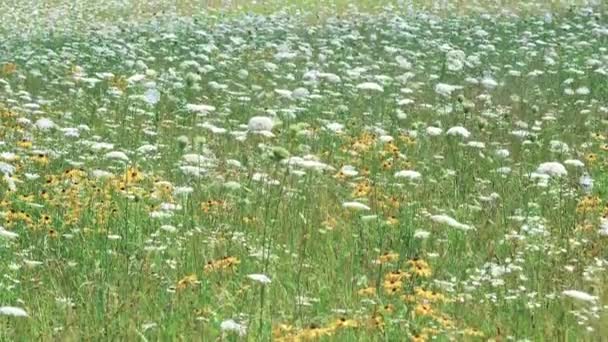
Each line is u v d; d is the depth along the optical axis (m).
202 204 10.43
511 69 20.83
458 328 7.43
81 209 10.14
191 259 8.85
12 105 16.33
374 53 22.89
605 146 13.90
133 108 15.85
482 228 10.11
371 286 8.23
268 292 8.03
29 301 7.88
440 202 11.23
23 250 8.98
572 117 16.48
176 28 27.80
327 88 18.25
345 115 15.86
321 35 26.17
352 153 13.15
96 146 11.90
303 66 21.02
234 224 10.04
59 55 21.56
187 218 9.98
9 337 7.17
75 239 9.40
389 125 15.46
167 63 21.36
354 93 17.89
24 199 10.34
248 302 7.79
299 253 9.17
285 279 8.42
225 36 26.09
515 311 7.78
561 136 14.99
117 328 7.29
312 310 7.71
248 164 12.31
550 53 22.16
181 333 7.25
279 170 12.25
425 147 14.02
